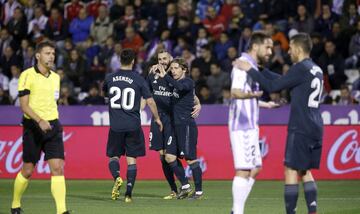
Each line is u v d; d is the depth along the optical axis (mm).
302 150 28859
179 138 41438
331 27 68375
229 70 65875
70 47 71562
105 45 71000
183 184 41906
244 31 67250
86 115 59625
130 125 39625
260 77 28234
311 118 28844
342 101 61250
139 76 39906
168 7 72438
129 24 73312
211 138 55188
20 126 56125
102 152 55844
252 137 29219
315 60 65750
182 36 69688
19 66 72188
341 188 48531
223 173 54781
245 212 35281
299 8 69062
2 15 78312
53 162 31484
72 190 47781
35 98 31219
